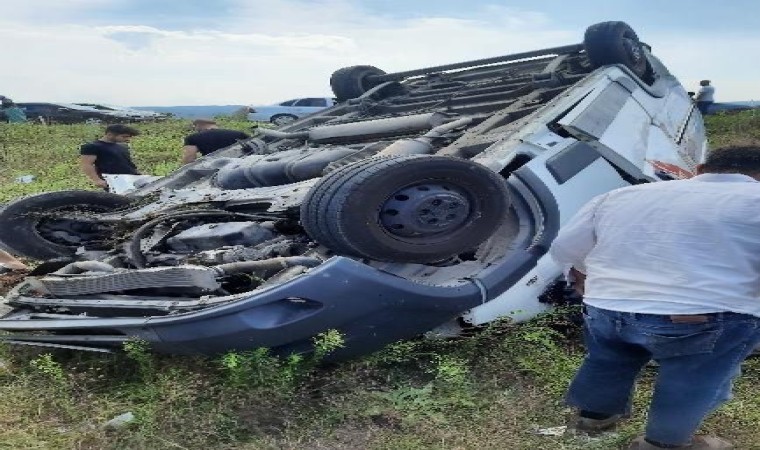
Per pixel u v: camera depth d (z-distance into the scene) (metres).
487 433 3.34
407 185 3.82
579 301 4.44
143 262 4.62
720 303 2.65
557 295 4.42
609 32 6.42
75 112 26.25
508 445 3.23
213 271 3.71
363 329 3.68
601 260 2.95
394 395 3.67
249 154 6.83
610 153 5.23
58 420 3.59
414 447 3.21
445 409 3.57
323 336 3.60
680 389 2.73
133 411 3.54
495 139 4.98
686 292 2.68
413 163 3.79
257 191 4.95
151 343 3.76
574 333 4.46
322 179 3.96
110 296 4.11
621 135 5.59
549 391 3.72
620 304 2.82
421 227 3.88
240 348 3.62
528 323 4.27
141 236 4.75
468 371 3.96
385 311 3.65
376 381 3.87
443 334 4.15
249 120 24.00
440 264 4.24
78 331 4.09
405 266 4.13
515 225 4.52
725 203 2.75
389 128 5.82
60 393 3.75
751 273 2.69
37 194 5.64
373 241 3.81
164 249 4.79
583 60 6.91
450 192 3.93
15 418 3.55
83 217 5.45
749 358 4.00
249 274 3.92
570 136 5.20
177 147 15.48
